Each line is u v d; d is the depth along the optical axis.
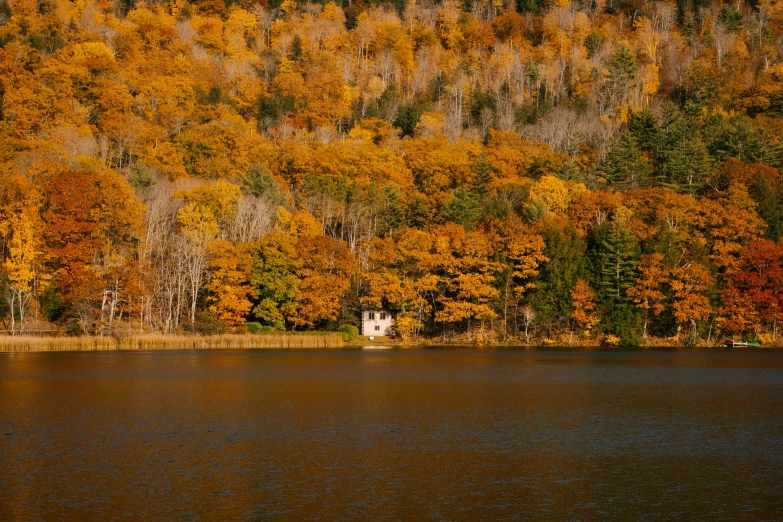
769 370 81.56
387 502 31.38
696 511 30.48
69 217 118.38
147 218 132.50
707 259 128.88
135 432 44.09
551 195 153.25
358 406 54.12
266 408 52.91
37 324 114.50
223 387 64.44
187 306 126.25
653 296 124.50
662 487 33.62
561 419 49.12
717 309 127.00
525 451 40.06
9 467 36.09
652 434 44.41
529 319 127.88
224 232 137.38
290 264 125.00
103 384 65.88
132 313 121.88
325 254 128.38
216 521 28.95
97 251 121.19
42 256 118.25
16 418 48.38
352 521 29.12
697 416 50.34
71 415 49.59
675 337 127.75
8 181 122.38
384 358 98.12
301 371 78.44
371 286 131.00
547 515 29.95
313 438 42.81
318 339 122.94
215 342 114.62
